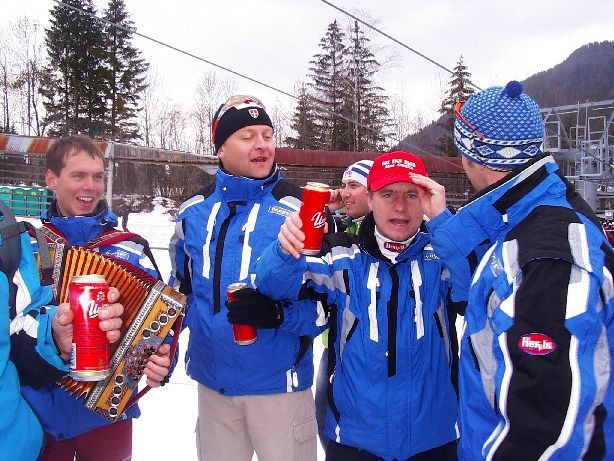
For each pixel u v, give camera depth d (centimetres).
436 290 223
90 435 247
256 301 221
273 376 240
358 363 217
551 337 137
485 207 170
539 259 144
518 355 139
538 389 135
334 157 2217
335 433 222
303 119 4375
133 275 223
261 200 255
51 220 248
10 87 4612
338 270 224
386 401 213
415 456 218
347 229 379
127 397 219
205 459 257
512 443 139
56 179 251
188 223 263
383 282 220
